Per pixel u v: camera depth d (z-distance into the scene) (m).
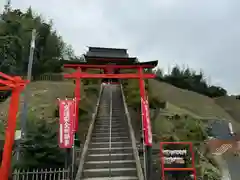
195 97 27.12
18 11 38.19
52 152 9.59
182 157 9.67
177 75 44.41
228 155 11.33
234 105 28.09
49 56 37.22
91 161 10.54
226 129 12.47
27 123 11.98
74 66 17.25
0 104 18.16
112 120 16.19
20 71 28.61
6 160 7.86
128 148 11.53
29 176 8.84
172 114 19.16
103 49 33.81
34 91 20.86
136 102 19.67
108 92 25.36
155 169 10.32
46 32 38.59
